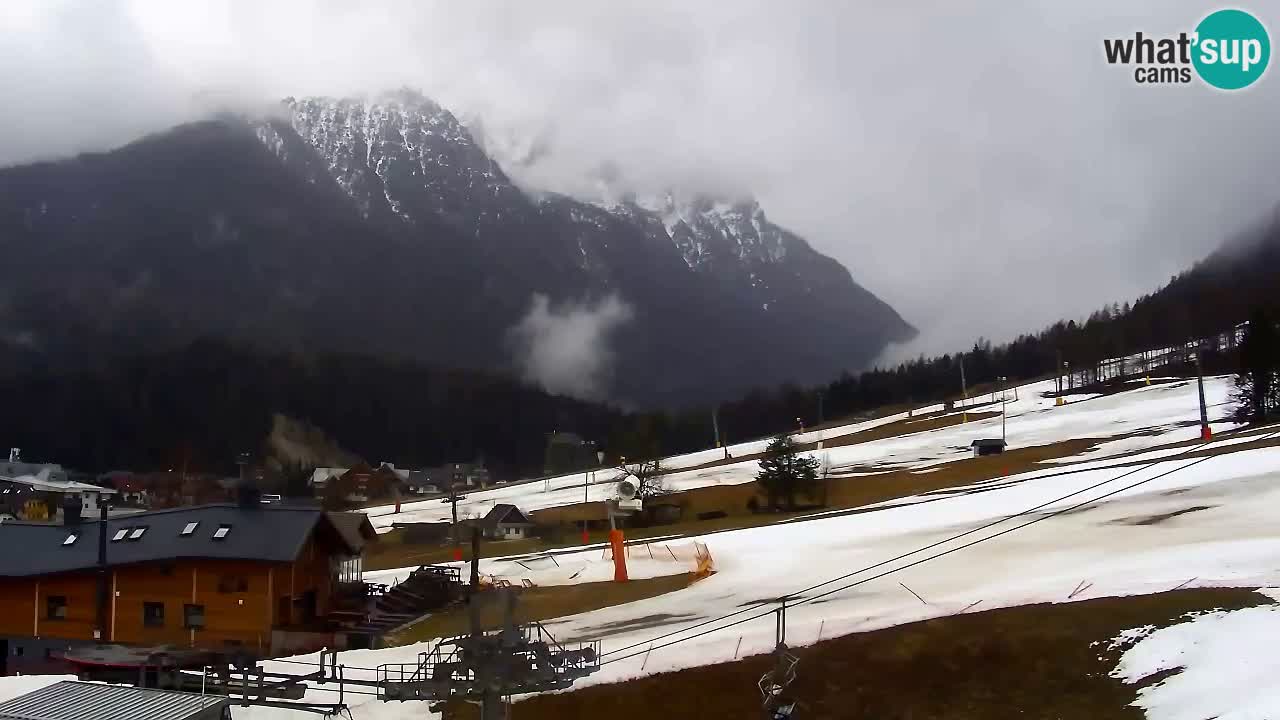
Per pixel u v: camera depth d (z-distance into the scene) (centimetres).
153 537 5419
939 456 13950
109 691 3516
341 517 6369
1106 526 6347
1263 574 4506
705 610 5419
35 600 5284
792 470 10938
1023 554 5850
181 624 5153
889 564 6128
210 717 3391
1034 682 3841
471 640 3481
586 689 4200
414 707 4131
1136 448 11400
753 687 4103
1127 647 3922
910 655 4184
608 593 6256
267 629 5084
